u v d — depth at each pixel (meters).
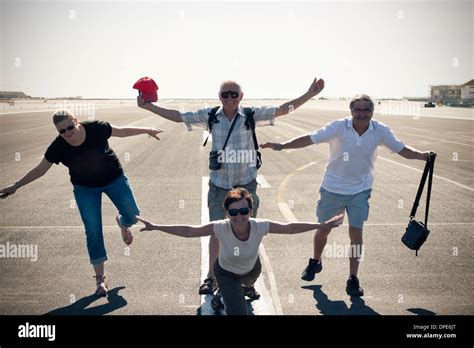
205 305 4.34
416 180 11.00
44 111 56.84
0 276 5.09
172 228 3.72
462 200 8.85
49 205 8.55
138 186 10.27
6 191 4.54
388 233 6.73
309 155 15.55
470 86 99.31
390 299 4.48
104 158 4.66
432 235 6.61
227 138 4.50
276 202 8.68
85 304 4.38
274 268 5.32
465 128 27.39
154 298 4.50
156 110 4.67
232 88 4.34
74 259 5.64
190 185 10.38
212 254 4.62
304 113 54.16
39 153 15.85
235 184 4.60
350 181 4.73
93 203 4.69
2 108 69.75
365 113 4.52
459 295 4.58
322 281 4.94
